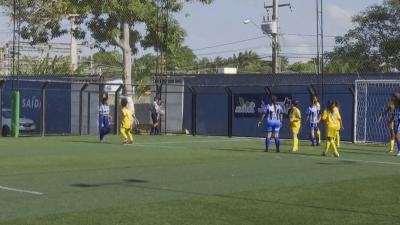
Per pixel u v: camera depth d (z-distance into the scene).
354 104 44.34
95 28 54.72
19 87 51.50
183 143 41.22
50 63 86.25
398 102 33.41
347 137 45.94
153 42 57.31
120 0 52.81
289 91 49.03
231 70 73.12
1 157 29.25
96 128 55.25
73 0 53.03
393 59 68.75
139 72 83.94
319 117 40.25
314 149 36.38
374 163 27.44
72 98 55.72
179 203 15.98
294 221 13.76
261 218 14.06
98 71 85.06
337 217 14.23
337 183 20.17
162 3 56.16
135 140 44.44
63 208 15.16
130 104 53.66
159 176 21.88
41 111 50.59
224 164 26.33
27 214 14.34
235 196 17.22
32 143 40.03
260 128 50.62
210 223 13.45
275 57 58.41
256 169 24.41
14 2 49.38
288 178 21.50
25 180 20.52
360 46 70.00
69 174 22.28
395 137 33.59
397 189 18.83
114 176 21.78
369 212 14.90
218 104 53.28
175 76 55.69
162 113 53.59
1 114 49.38
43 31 55.03
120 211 14.78
